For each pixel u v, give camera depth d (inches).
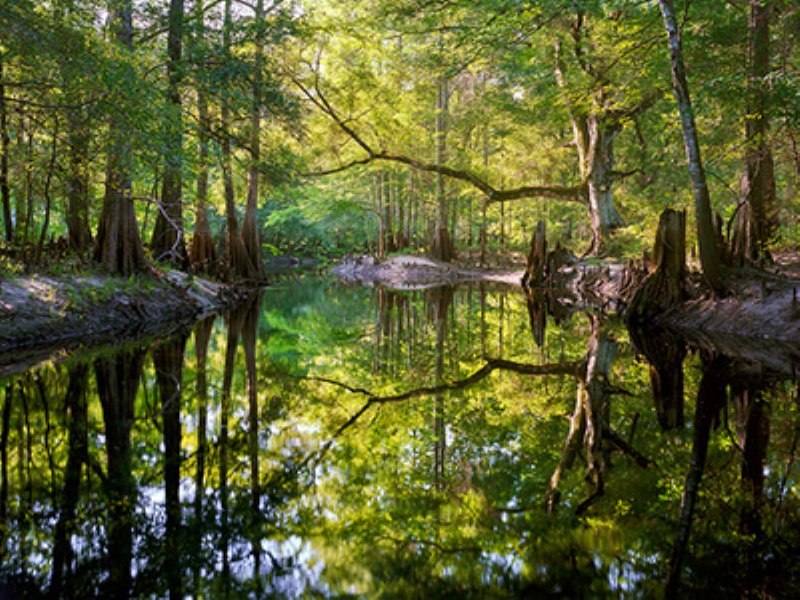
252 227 1034.1
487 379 391.5
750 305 489.1
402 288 1124.5
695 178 495.2
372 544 162.1
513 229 1389.0
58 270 502.0
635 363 414.0
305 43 745.0
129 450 230.7
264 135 611.5
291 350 498.9
